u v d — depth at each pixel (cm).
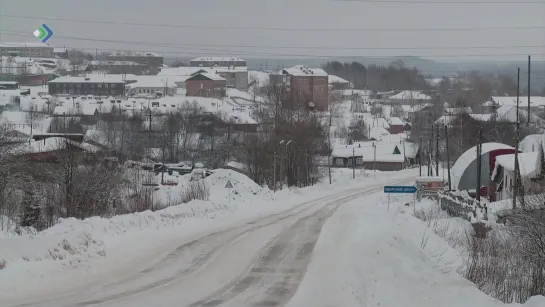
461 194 6200
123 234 2958
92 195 4494
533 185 4959
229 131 11819
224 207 4656
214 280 2122
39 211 3731
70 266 2130
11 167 4425
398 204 6238
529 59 8544
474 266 2231
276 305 1783
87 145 6756
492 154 7238
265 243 3012
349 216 4494
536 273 2300
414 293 1722
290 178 9150
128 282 2022
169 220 3544
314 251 2784
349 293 1927
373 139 16612
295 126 9262
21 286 1845
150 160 10050
